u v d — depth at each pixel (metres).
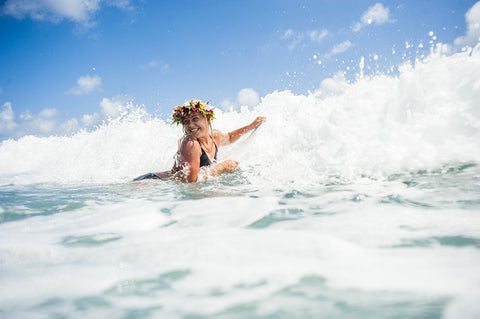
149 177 4.09
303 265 1.34
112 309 1.10
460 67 3.32
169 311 1.07
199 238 1.75
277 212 2.21
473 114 3.14
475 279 1.10
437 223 1.71
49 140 7.37
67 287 1.27
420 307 0.97
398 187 2.59
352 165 3.31
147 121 6.55
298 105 5.75
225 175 4.08
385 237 1.58
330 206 2.26
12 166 6.22
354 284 1.16
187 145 3.93
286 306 1.05
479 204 1.96
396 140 3.39
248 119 6.34
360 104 4.01
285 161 3.89
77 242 1.78
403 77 3.57
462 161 2.88
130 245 1.70
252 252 1.50
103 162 5.70
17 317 1.07
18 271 1.42
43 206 2.79
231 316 1.02
